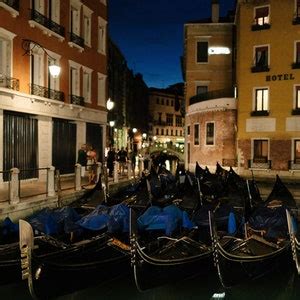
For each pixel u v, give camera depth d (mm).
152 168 22188
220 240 9562
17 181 11352
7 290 8609
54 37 17953
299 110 25766
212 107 29484
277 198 14336
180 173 21312
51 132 17922
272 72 26578
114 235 9672
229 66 32062
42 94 17031
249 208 12672
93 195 13703
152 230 10000
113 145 37500
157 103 75188
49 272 7387
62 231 9961
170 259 8523
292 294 9023
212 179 19906
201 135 30906
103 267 8383
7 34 15062
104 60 22812
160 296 8852
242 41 27484
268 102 26750
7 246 8484
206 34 32156
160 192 15875
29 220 9703
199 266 9047
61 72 18609
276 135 26453
